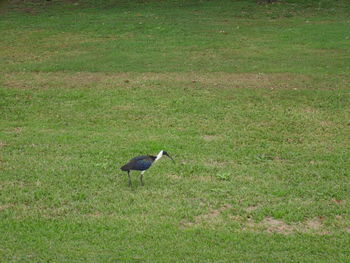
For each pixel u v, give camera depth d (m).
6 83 22.91
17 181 13.70
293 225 11.78
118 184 13.62
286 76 24.20
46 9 40.12
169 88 22.34
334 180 14.12
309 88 22.50
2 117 19.06
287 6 41.44
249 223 11.82
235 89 22.34
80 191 13.13
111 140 16.77
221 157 15.54
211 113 19.52
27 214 11.96
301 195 13.20
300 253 10.61
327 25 35.22
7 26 34.62
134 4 41.78
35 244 10.68
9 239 10.86
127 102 20.59
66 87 22.50
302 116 19.25
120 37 31.86
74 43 30.47
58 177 13.94
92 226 11.46
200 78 23.88
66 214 12.00
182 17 37.22
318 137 17.36
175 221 11.73
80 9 40.09
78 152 15.73
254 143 16.77
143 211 12.20
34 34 32.56
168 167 14.78
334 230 11.59
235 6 41.06
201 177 14.16
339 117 19.20
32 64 26.08
